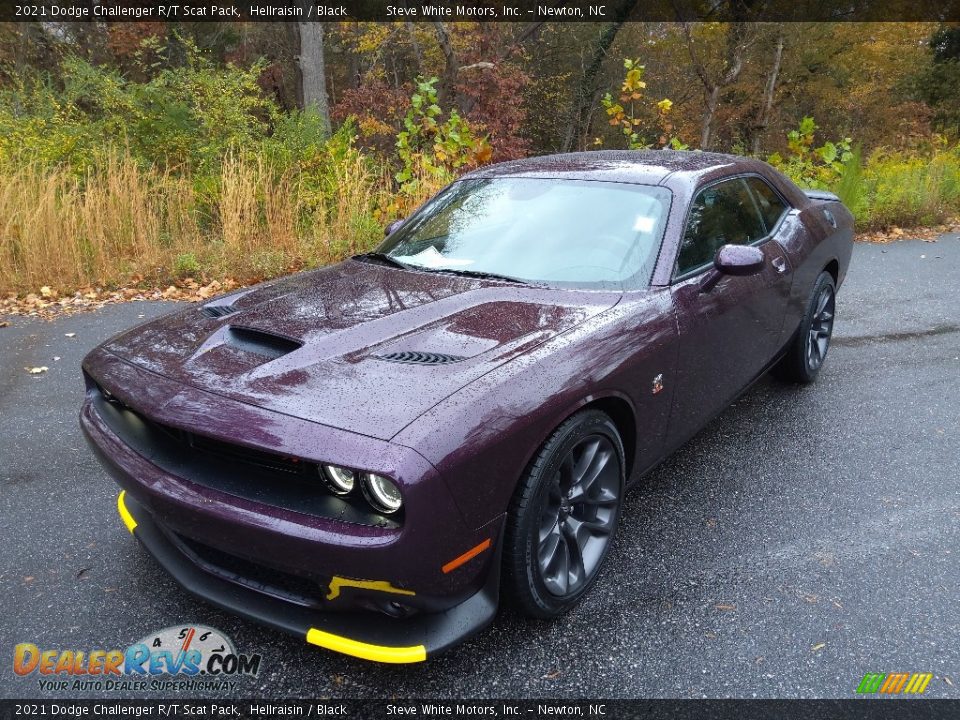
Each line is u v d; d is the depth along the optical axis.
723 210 3.39
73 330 5.68
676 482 3.35
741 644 2.29
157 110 10.07
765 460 3.56
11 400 4.30
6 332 5.64
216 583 2.22
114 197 7.82
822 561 2.73
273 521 1.88
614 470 2.54
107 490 3.25
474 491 1.91
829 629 2.36
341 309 2.61
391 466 1.75
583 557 2.48
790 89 23.56
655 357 2.60
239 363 2.23
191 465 2.09
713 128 23.56
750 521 3.01
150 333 2.59
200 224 8.48
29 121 9.90
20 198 7.31
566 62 25.50
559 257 2.96
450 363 2.15
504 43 20.39
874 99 24.80
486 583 2.11
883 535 2.90
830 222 4.47
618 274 2.84
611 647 2.28
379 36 19.73
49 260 6.93
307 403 1.97
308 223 8.48
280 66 24.14
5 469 3.44
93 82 10.81
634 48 25.00
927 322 5.86
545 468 2.14
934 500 3.17
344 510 1.87
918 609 2.46
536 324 2.46
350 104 15.85
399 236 3.54
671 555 2.78
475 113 16.34
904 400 4.29
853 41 22.00
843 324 5.85
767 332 3.63
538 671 2.19
